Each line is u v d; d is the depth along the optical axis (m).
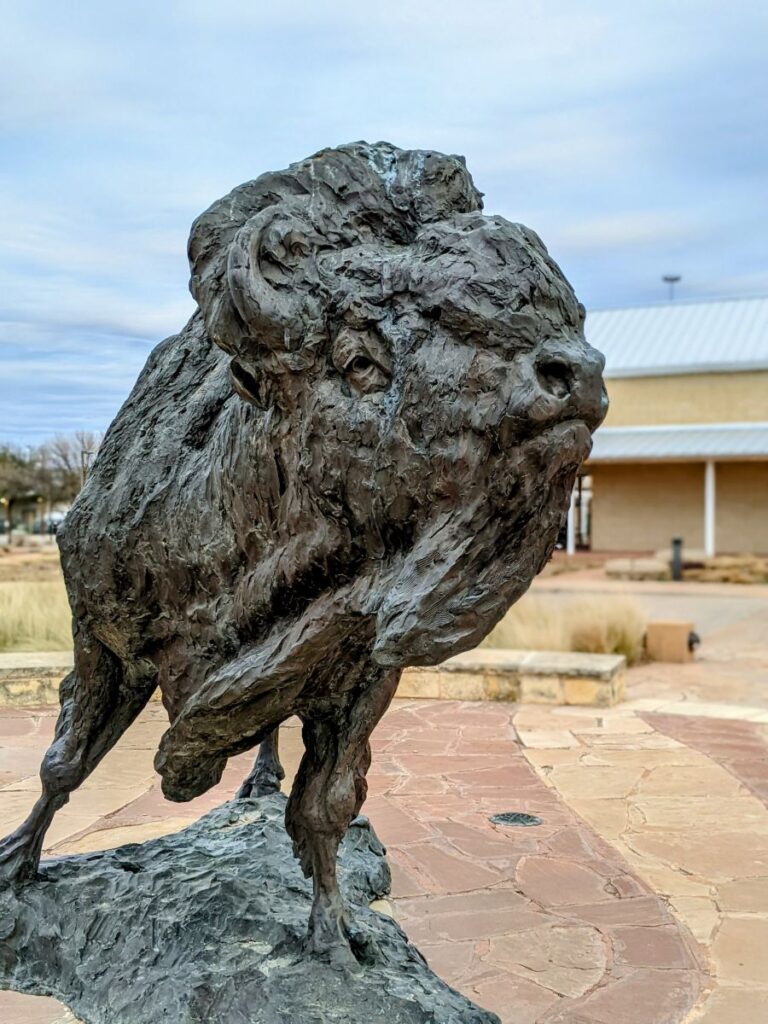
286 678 1.90
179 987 2.16
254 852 2.87
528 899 3.36
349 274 1.67
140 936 2.40
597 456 27.55
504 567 1.59
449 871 3.61
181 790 2.24
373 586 1.70
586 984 2.74
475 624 1.58
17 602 9.76
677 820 4.27
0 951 2.50
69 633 9.02
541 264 1.58
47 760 2.58
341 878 3.06
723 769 5.14
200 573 2.10
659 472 29.17
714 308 33.22
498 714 6.61
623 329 32.91
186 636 2.18
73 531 2.33
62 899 2.57
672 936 3.06
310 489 1.70
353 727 2.18
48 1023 2.28
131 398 2.44
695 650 10.53
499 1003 2.63
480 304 1.53
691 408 30.38
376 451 1.61
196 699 2.02
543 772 5.09
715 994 2.69
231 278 1.64
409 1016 2.04
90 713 2.55
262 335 1.65
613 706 6.90
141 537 2.20
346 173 1.79
